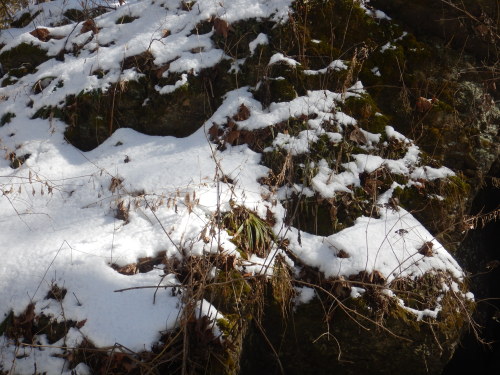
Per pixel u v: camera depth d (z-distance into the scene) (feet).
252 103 6.10
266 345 5.08
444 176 5.74
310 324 4.99
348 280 4.94
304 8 6.36
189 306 4.32
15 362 4.35
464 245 6.12
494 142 6.27
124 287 4.53
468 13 6.25
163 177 5.52
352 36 6.40
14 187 5.85
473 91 6.39
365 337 4.93
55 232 5.16
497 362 6.19
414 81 6.28
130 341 4.22
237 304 4.63
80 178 5.86
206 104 6.33
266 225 5.18
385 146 5.82
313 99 5.93
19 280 4.68
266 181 5.50
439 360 4.99
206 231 4.84
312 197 5.42
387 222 5.38
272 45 6.30
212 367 4.31
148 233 4.93
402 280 4.95
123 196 5.42
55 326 4.43
